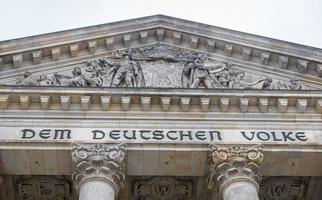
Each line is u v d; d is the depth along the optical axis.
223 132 31.06
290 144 30.47
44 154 29.83
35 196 33.00
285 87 34.53
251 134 31.05
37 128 30.70
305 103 32.06
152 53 36.22
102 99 31.48
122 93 31.59
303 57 35.12
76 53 35.53
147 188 32.97
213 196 30.62
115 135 30.55
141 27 37.28
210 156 29.80
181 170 30.77
